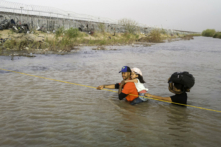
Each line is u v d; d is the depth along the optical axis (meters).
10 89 5.56
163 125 3.69
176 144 3.03
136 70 5.13
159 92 5.82
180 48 23.00
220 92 5.99
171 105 4.84
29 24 26.67
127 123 3.71
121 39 31.39
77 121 3.70
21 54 12.82
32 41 17.47
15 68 8.55
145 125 3.66
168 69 9.58
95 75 7.77
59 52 15.30
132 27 41.00
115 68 9.41
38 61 10.70
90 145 2.89
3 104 4.42
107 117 3.96
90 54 14.96
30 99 4.82
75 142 2.97
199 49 22.20
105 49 18.98
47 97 5.02
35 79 6.81
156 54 16.34
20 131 3.25
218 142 3.13
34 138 3.05
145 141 3.08
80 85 6.24
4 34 19.86
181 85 4.78
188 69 9.73
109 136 3.19
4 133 3.17
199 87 6.53
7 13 26.92
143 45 26.14
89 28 35.66
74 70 8.63
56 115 3.94
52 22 30.81
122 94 4.82
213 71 9.34
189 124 3.78
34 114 3.95
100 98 5.15
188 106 4.80
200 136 3.31
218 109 4.64
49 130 3.32
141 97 4.98
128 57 13.87
